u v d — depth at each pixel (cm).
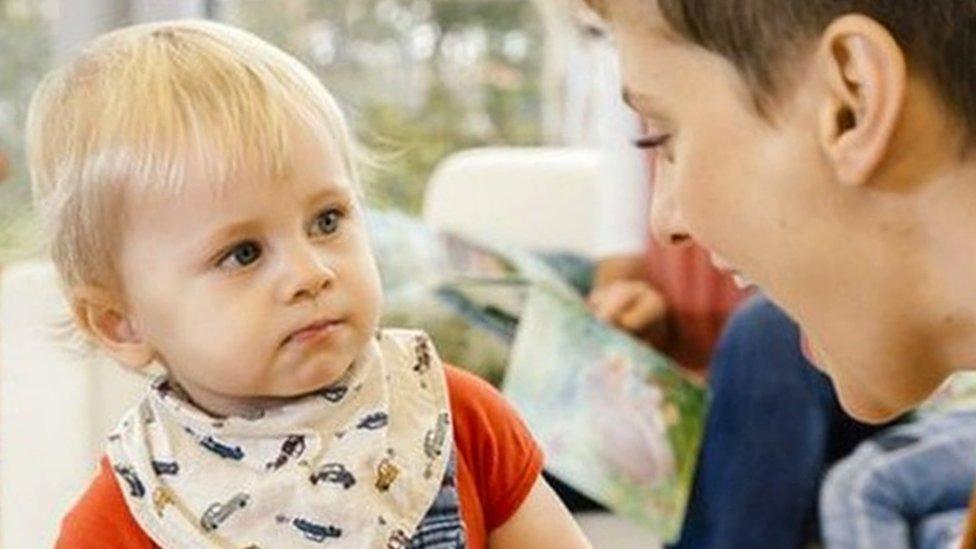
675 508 193
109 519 102
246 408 102
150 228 99
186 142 97
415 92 292
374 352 106
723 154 83
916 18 76
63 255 105
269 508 100
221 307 98
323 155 100
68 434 181
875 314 84
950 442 192
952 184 78
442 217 252
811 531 197
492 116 294
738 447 196
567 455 192
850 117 78
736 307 215
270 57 104
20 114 252
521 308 205
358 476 102
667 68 83
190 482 101
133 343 104
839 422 198
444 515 104
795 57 78
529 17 289
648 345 219
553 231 252
